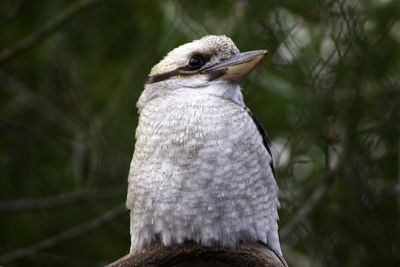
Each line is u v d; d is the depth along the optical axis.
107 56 11.50
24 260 11.59
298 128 9.92
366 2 9.88
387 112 10.22
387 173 11.31
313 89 9.74
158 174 6.97
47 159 11.89
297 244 11.43
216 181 6.91
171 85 7.79
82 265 11.47
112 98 11.33
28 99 11.86
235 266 7.00
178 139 6.98
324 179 10.43
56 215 11.84
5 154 12.07
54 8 11.40
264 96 10.91
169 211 6.94
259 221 7.08
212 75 7.75
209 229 6.93
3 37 11.97
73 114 11.73
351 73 10.27
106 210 11.84
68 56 11.48
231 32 9.99
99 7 11.45
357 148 10.55
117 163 11.57
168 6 10.93
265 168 7.18
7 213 11.67
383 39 10.20
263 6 9.73
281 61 9.76
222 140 6.97
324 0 9.49
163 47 10.72
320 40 10.08
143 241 7.16
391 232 10.68
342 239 10.59
